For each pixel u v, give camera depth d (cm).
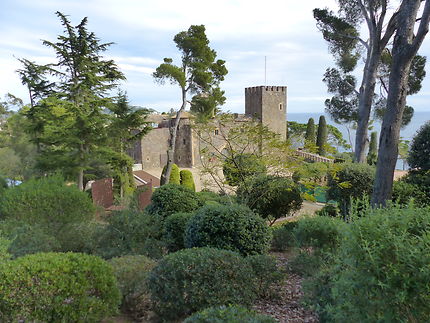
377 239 226
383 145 838
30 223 755
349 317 243
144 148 3203
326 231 555
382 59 1697
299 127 4584
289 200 1054
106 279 421
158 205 911
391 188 838
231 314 309
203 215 651
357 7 1555
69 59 1803
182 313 432
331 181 1079
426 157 945
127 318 462
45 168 1667
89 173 2000
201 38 2028
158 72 1978
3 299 365
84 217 842
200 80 2070
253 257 540
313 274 496
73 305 389
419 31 768
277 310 464
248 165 1003
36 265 391
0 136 2281
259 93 3584
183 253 461
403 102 815
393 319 213
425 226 230
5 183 1048
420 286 203
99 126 1703
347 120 2097
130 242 699
